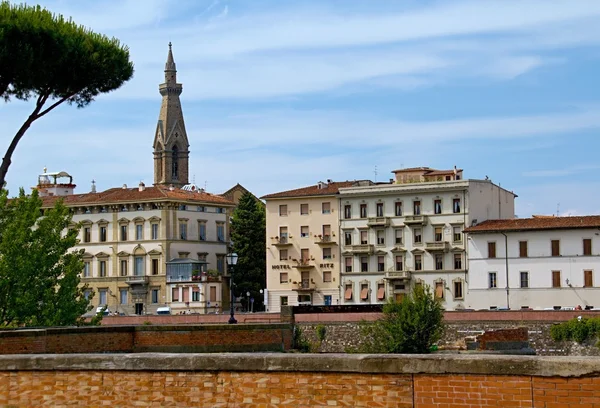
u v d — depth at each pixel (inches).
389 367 647.8
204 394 702.5
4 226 2709.2
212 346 1320.1
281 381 680.4
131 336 1275.8
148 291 5920.3
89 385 738.8
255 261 6033.5
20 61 1604.3
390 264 5398.6
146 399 721.0
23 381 757.3
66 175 6752.0
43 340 1130.7
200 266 5831.7
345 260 5536.4
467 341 3472.0
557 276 4877.0
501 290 5027.1
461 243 5206.7
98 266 6077.8
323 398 666.8
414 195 5364.2
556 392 602.9
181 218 5974.4
